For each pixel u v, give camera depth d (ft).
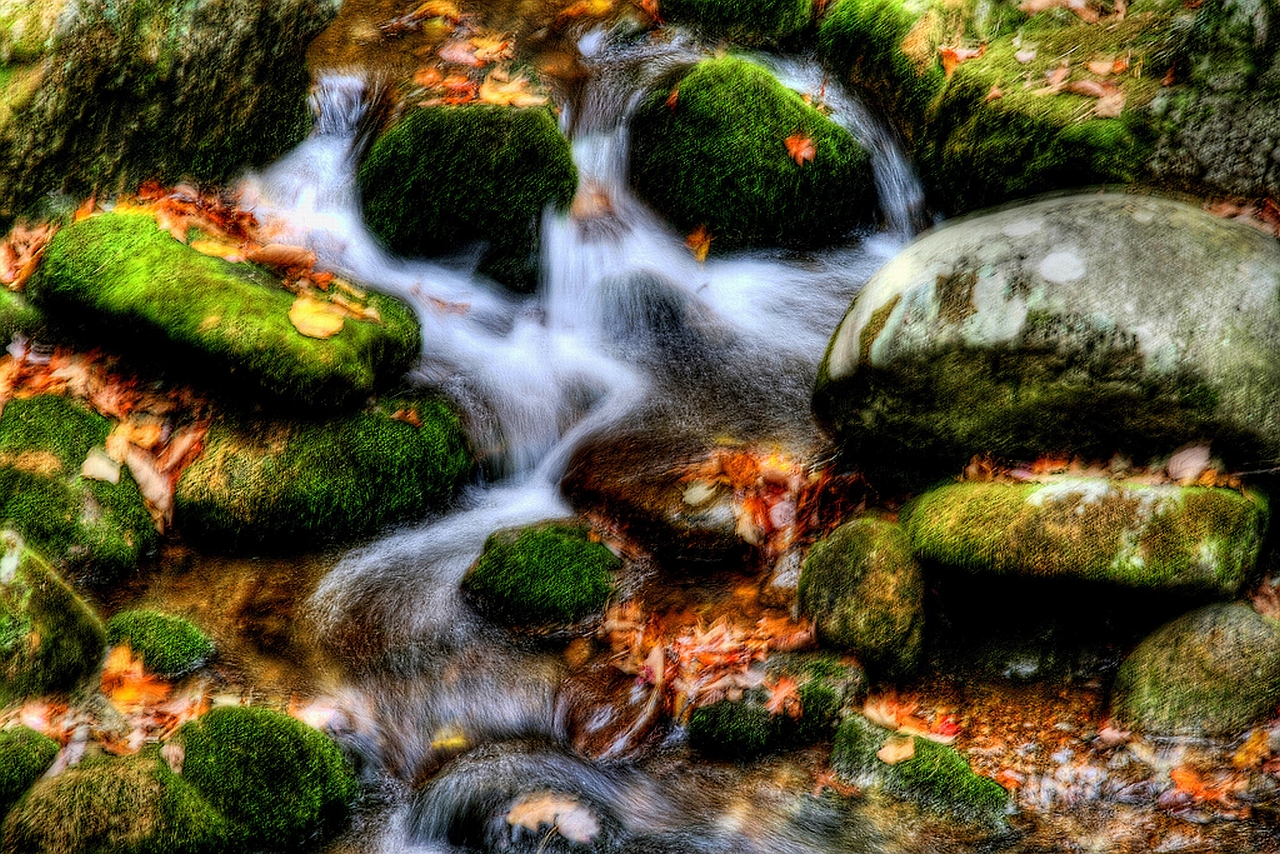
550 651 13.62
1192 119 14.06
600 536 14.83
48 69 15.85
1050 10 16.89
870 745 11.85
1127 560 11.78
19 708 11.75
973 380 13.21
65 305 15.16
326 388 14.58
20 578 12.17
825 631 12.95
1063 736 11.80
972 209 16.35
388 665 13.44
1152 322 12.40
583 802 11.80
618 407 16.75
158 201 17.02
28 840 10.38
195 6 16.96
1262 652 11.11
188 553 14.34
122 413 14.74
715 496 14.62
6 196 15.75
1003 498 12.60
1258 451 12.35
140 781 10.93
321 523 14.56
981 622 12.89
